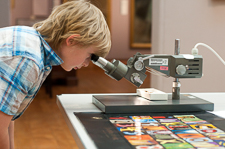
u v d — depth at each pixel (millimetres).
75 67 1239
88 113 1161
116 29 9500
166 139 875
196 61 1304
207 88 2723
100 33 1133
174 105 1221
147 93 1312
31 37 1062
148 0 9516
